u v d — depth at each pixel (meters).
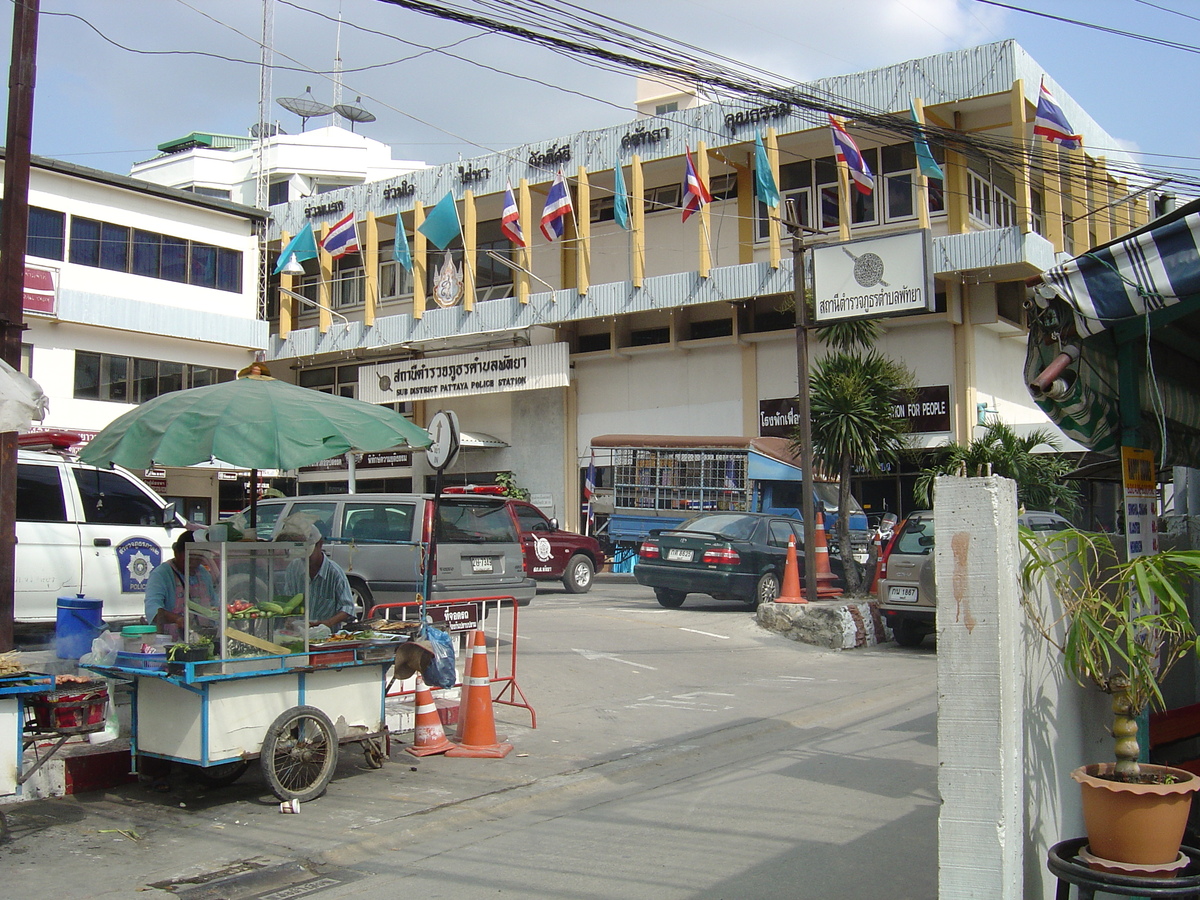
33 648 9.70
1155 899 3.39
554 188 25.39
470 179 28.92
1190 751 5.45
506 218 26.44
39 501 10.23
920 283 15.05
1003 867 3.41
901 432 16.91
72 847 5.78
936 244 21.89
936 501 3.63
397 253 27.98
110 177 26.45
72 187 26.00
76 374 26.06
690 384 27.09
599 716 9.49
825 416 16.45
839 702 10.21
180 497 29.39
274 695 6.64
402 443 7.26
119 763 7.03
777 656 12.88
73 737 7.06
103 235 26.62
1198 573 3.84
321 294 31.59
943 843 3.52
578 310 27.00
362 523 13.30
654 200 28.31
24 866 5.47
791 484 21.73
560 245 29.45
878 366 16.95
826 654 13.13
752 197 26.12
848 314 15.64
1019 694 3.66
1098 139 25.34
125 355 27.08
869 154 24.36
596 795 7.05
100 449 6.82
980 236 21.44
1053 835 3.96
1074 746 4.21
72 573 10.25
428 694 8.12
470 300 28.88
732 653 12.95
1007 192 25.41
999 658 3.48
